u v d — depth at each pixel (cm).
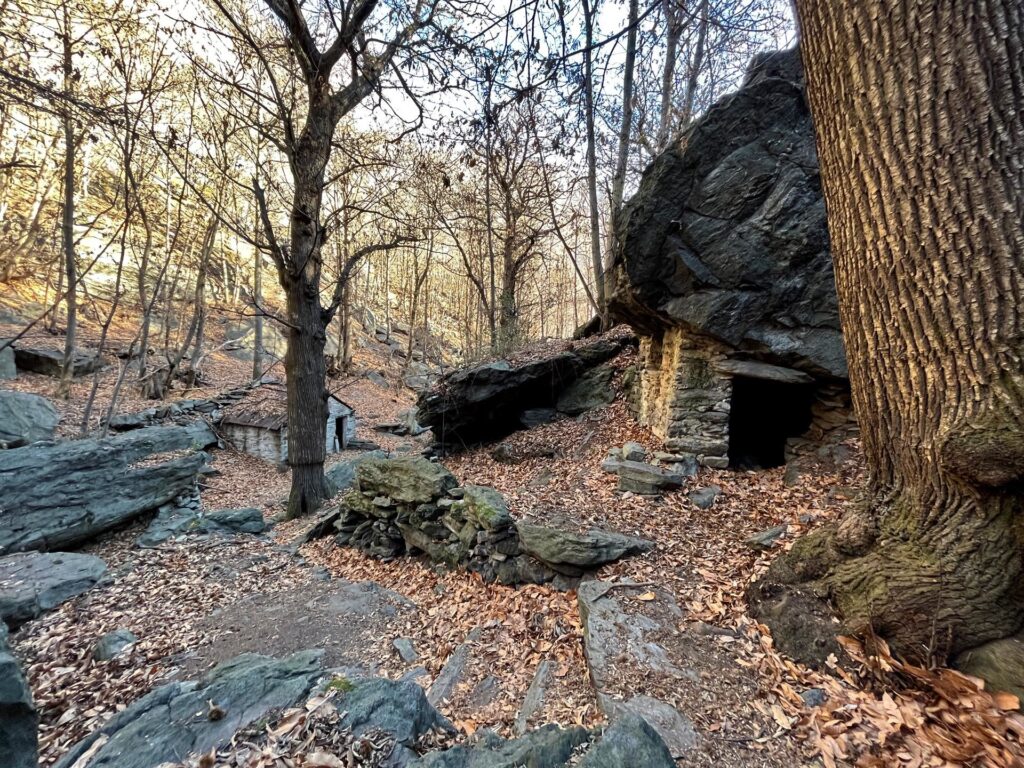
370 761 222
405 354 3319
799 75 643
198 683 305
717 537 507
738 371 676
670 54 1265
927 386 266
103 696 383
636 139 1322
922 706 257
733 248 640
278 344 2541
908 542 296
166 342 1759
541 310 2894
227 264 2622
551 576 508
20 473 667
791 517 516
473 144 509
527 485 799
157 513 820
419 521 673
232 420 1580
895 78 245
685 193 655
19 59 798
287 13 709
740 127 639
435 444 1264
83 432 1011
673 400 723
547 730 241
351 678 287
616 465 737
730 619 365
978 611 264
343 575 675
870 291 282
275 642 467
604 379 1143
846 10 259
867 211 271
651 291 695
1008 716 234
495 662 407
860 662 288
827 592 330
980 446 239
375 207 1733
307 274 889
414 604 552
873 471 323
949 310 248
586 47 344
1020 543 259
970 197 233
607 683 314
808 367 636
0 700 271
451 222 1680
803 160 626
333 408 1702
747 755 251
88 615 511
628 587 431
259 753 222
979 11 221
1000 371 237
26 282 1831
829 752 245
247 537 773
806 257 625
